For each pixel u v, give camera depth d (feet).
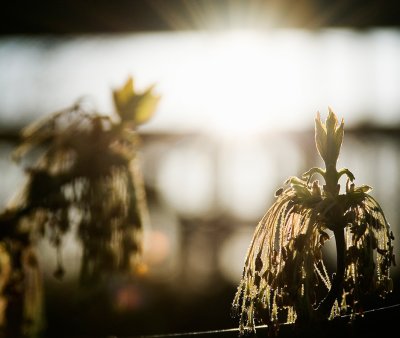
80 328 2.16
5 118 4.86
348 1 4.48
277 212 0.72
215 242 4.09
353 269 0.69
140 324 2.42
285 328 0.69
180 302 2.88
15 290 1.09
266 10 4.57
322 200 0.71
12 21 4.79
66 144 1.07
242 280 0.72
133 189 1.08
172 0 4.61
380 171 4.22
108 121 1.10
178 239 4.09
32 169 1.07
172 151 4.43
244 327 0.71
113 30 4.91
